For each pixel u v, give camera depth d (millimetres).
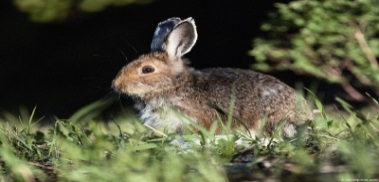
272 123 11375
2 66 25266
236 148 8203
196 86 11945
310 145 8422
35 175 7391
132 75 12055
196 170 7027
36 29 24750
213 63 24531
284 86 11602
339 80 19234
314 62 19312
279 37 19734
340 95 21250
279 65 19344
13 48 25078
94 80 24797
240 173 7047
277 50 19062
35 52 25234
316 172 6766
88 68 24938
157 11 24188
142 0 23703
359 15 18750
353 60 19516
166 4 24141
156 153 8109
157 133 9836
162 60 12219
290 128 11047
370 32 19047
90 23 24500
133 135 9484
